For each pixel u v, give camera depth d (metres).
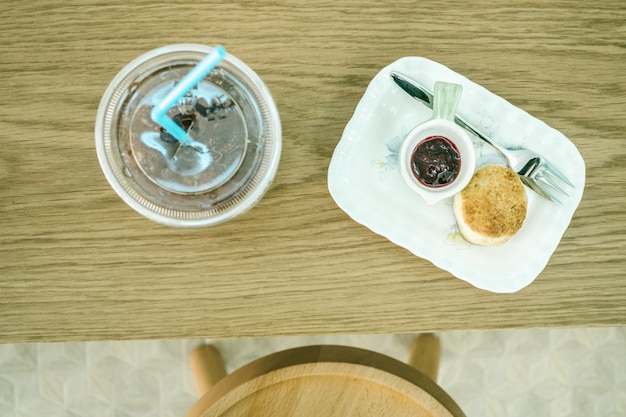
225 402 0.43
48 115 0.44
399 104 0.45
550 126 0.45
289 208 0.45
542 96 0.45
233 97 0.42
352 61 0.44
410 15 0.44
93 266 0.45
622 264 0.46
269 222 0.45
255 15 0.44
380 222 0.45
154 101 0.42
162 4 0.44
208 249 0.45
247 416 0.48
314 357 0.44
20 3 0.43
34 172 0.44
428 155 0.44
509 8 0.44
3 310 0.44
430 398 0.43
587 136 0.45
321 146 0.45
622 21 0.45
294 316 0.45
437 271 0.45
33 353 0.71
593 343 0.72
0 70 0.44
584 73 0.45
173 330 0.45
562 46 0.45
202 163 0.42
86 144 0.44
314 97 0.44
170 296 0.45
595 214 0.46
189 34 0.44
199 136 0.41
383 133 0.45
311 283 0.45
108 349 0.71
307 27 0.44
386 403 0.48
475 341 0.72
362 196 0.45
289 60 0.44
